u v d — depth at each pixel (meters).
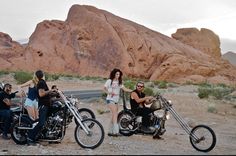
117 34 97.19
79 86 45.12
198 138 9.69
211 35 125.00
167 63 89.31
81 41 94.12
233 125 16.42
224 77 90.50
